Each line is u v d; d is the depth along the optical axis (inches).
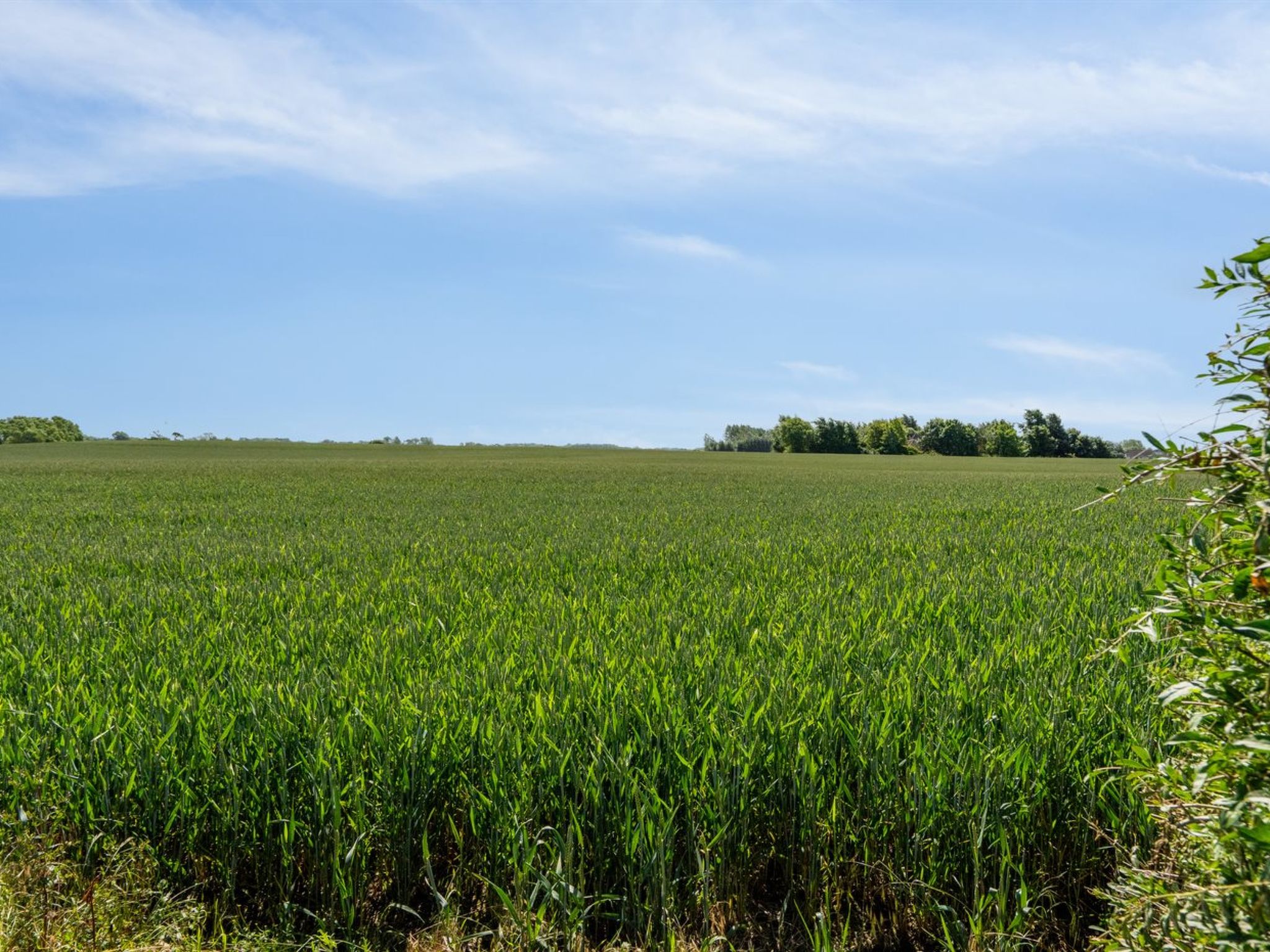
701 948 136.6
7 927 130.6
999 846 143.7
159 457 2908.5
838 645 233.0
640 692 190.7
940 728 163.9
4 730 171.3
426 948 137.9
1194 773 93.1
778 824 153.9
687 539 566.9
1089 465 2576.3
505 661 221.9
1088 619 265.1
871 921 143.2
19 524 718.5
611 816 147.7
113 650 245.9
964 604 307.0
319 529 669.3
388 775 151.7
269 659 235.9
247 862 152.6
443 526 693.3
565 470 1940.2
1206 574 85.4
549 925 136.9
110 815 151.9
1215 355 85.4
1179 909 88.2
